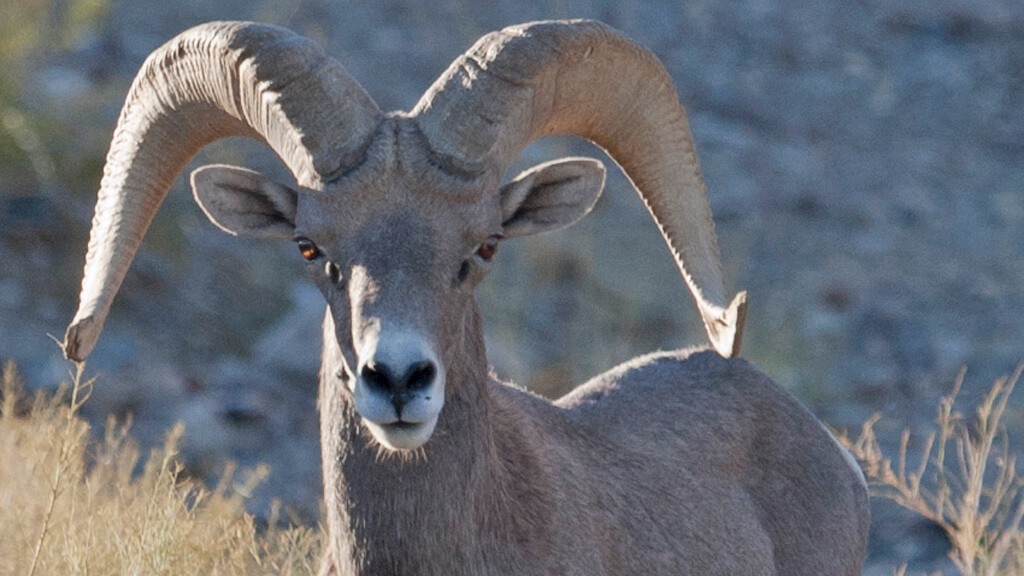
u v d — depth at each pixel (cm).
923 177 7650
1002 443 4750
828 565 2411
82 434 2512
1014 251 6888
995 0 10112
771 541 2375
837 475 2473
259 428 4319
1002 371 5603
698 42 8925
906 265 6619
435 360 1733
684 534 2223
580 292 5644
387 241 1803
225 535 2652
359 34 7938
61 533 2559
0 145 5366
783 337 5628
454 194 1841
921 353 5731
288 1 8044
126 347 4584
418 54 7844
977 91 8781
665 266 5934
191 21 7550
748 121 8075
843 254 6662
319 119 1848
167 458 2639
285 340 4975
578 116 2102
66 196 5366
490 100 1883
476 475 1928
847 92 8600
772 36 9188
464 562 1919
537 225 2078
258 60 1897
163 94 2091
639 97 2134
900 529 4081
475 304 1964
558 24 1984
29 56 5984
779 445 2441
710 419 2394
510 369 4975
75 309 4841
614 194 6594
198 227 5653
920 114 8419
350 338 1812
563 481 2092
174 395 4350
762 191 7200
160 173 2147
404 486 1895
